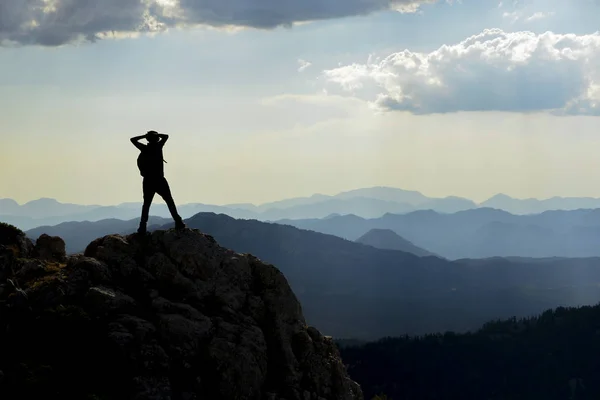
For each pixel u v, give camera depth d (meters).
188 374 40.62
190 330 41.97
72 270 43.59
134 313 42.06
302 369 45.88
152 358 39.69
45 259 47.25
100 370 39.03
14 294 41.03
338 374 46.75
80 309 41.09
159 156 47.62
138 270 45.19
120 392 38.34
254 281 48.25
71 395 37.56
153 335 40.81
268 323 46.66
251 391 42.12
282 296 48.06
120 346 39.38
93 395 37.47
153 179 47.44
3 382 37.28
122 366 39.06
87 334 40.25
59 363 39.12
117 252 45.97
